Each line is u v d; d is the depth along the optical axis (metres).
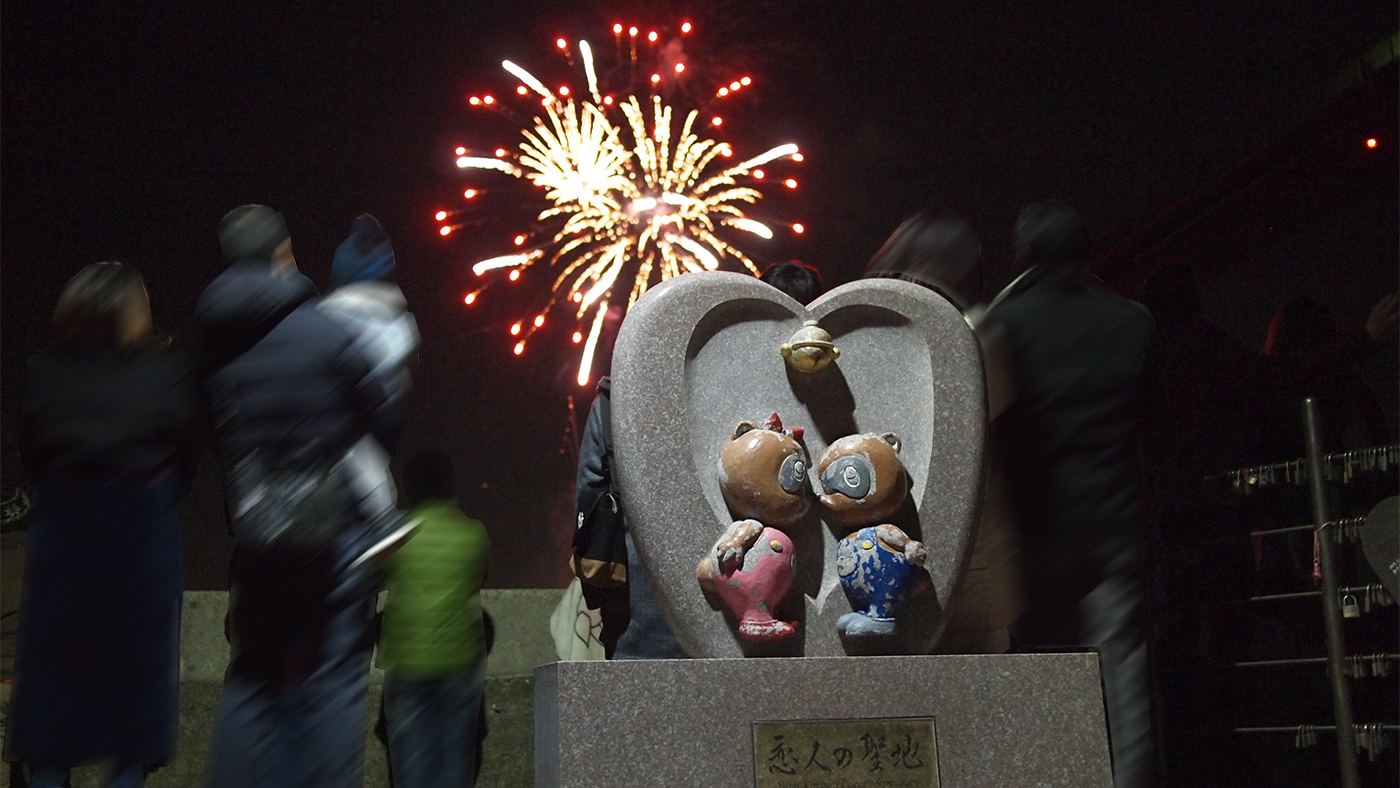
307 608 2.82
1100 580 3.26
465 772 3.80
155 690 2.92
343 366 2.98
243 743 2.75
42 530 2.92
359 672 2.90
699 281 3.38
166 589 2.98
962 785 3.03
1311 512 4.25
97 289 3.05
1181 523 4.16
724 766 2.89
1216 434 4.23
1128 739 3.19
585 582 3.76
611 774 2.82
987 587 4.03
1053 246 3.46
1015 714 3.11
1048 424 3.35
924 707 3.06
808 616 3.27
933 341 3.52
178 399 3.01
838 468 3.28
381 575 3.00
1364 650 4.02
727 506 3.29
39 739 2.83
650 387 3.27
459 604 3.87
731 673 2.95
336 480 2.91
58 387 2.98
